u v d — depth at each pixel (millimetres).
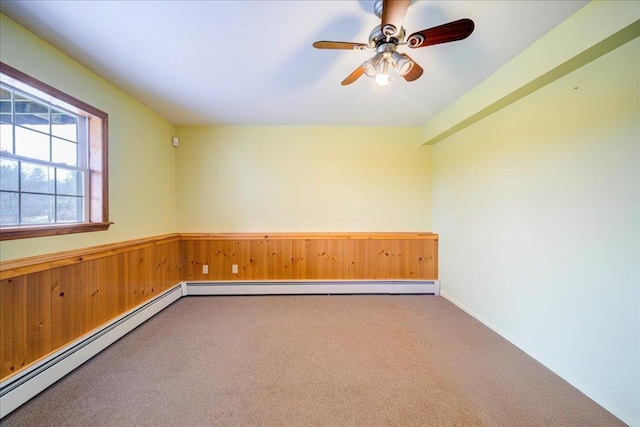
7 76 1554
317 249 3518
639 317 1419
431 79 2330
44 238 1789
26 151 1759
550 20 1606
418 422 1470
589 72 1646
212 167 3570
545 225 1964
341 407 1570
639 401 1417
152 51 1893
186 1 1433
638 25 1319
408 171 3674
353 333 2443
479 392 1693
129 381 1781
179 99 2721
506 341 2301
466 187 2924
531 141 2076
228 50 1892
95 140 2242
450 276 3264
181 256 3443
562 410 1550
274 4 1463
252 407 1566
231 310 2971
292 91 2555
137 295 2617
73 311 1936
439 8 1508
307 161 3623
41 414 1508
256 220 3605
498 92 2178
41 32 1674
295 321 2691
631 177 1449
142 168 2848
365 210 3658
